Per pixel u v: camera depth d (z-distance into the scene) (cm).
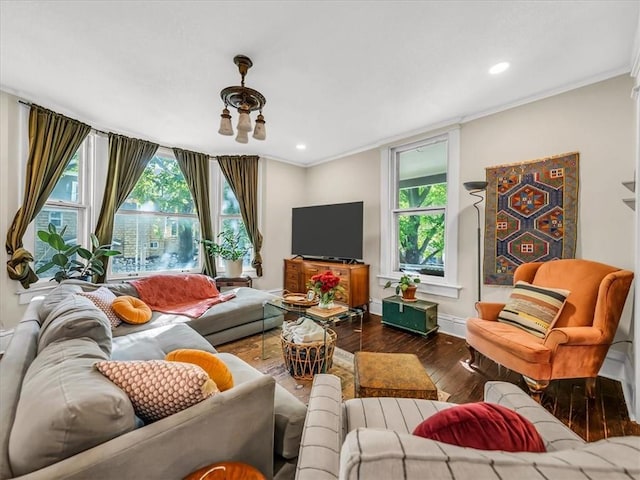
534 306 207
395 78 229
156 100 268
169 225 400
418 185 357
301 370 213
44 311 157
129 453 70
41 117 269
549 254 247
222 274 437
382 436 47
